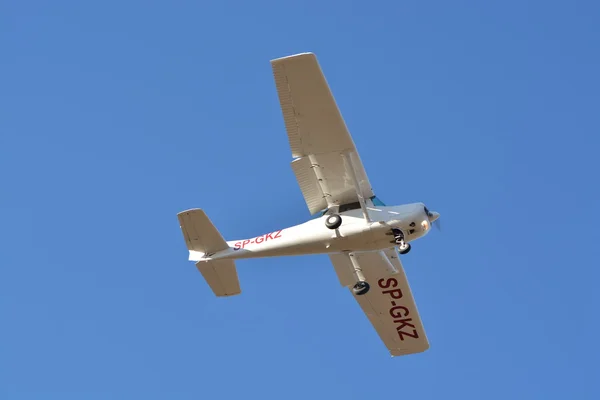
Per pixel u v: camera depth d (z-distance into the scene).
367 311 63.97
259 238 58.50
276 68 51.06
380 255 60.22
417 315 63.03
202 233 58.72
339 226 55.81
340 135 53.66
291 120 53.19
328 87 51.50
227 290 61.22
